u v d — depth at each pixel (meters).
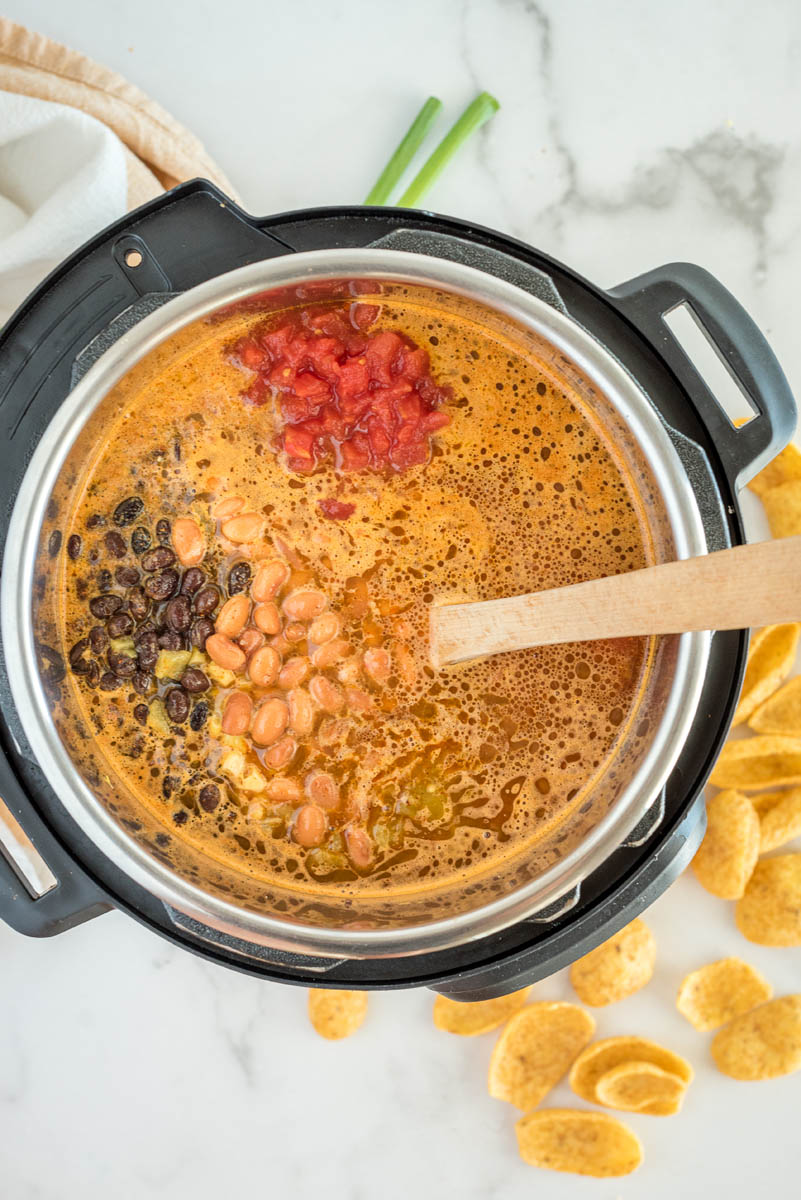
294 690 0.54
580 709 0.54
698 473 0.52
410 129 0.62
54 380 0.52
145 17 0.63
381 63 0.63
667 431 0.52
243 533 0.54
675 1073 0.63
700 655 0.50
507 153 0.63
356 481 0.54
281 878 0.54
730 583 0.42
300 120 0.63
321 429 0.54
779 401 0.53
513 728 0.54
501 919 0.50
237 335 0.53
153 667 0.54
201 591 0.54
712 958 0.64
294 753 0.54
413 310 0.53
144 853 0.51
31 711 0.50
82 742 0.53
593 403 0.52
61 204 0.57
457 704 0.54
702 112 0.63
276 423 0.54
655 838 0.53
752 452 0.53
